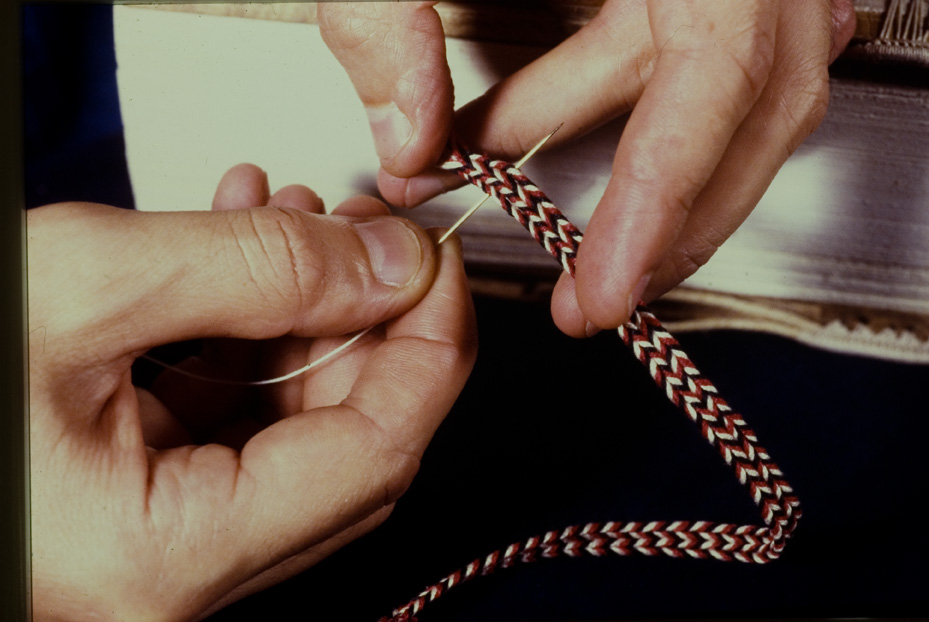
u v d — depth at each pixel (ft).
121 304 0.89
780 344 1.11
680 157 0.90
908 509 1.07
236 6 1.13
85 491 0.89
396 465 0.94
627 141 0.91
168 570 0.90
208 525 0.90
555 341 1.11
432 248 0.96
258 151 1.15
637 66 1.02
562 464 1.08
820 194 1.11
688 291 1.11
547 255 1.12
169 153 1.14
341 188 1.16
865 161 1.11
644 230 0.90
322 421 0.92
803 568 1.05
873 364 1.10
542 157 1.12
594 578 1.05
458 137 1.01
